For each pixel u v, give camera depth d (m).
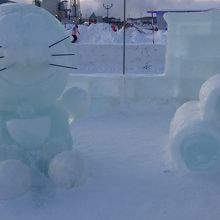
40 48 3.41
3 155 3.71
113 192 3.52
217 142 3.74
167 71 7.29
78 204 3.31
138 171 4.02
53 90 3.80
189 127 3.79
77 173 3.58
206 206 3.24
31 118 3.74
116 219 3.07
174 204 3.28
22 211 3.21
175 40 7.24
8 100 3.68
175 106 7.23
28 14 3.57
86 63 16.14
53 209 3.24
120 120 6.45
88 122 6.31
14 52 3.34
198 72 7.19
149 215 3.11
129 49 16.08
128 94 7.23
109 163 4.27
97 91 7.09
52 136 3.84
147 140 5.20
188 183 3.67
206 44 7.11
